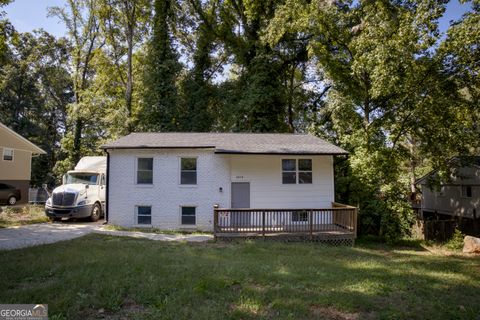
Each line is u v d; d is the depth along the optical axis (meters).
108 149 13.55
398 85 12.46
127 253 7.92
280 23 17.16
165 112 22.56
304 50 22.80
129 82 24.28
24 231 11.76
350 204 15.11
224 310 4.34
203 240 11.27
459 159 15.80
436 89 12.77
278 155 13.70
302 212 13.20
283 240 11.74
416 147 17.61
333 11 14.66
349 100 15.28
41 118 39.81
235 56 25.28
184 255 8.07
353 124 15.57
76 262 6.72
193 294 4.92
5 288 5.09
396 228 13.12
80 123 25.34
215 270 6.40
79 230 12.27
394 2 13.41
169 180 13.75
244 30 24.88
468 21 11.06
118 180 13.74
